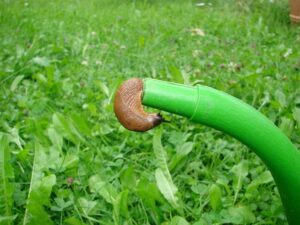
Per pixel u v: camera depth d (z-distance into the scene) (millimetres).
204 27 1198
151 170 531
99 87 762
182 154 524
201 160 558
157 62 915
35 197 416
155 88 285
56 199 450
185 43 1063
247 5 1417
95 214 442
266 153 310
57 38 1078
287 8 1335
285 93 723
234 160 549
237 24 1218
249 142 305
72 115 584
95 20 1270
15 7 1427
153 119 286
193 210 451
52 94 750
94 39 1082
